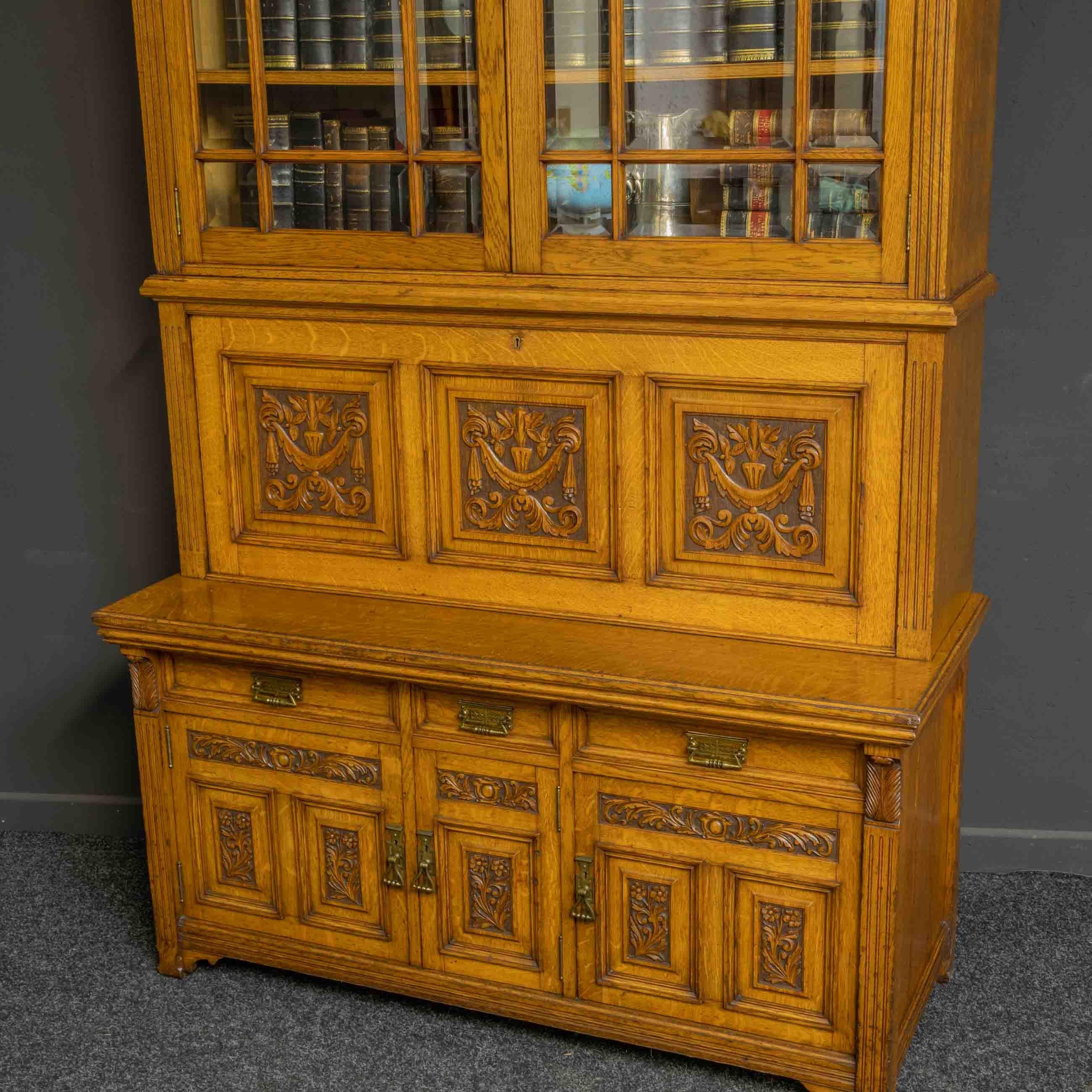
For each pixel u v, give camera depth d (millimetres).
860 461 2615
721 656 2713
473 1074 2852
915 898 2777
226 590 3145
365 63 2793
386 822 2957
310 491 3068
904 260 2510
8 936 3377
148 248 3510
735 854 2689
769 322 2600
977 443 2926
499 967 2938
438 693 2842
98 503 3717
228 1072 2869
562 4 2625
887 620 2672
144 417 3629
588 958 2861
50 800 3887
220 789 3090
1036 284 3162
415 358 2887
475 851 2898
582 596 2893
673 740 2686
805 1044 2727
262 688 2984
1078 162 3076
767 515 2717
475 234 2801
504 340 2811
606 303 2676
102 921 3439
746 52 2543
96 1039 2984
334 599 3076
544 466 2854
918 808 2711
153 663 3053
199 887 3174
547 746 2781
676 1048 2820
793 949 2695
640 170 2662
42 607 3805
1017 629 3373
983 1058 2861
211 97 2930
